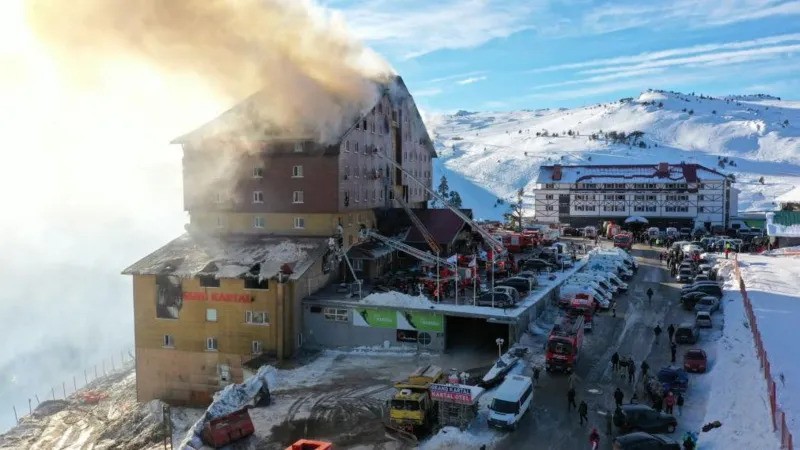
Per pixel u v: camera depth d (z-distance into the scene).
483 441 31.08
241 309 49.22
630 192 116.25
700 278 64.56
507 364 40.41
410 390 34.12
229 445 33.06
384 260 61.38
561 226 111.50
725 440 28.61
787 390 31.36
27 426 52.00
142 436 45.16
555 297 57.97
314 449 28.30
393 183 70.31
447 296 51.94
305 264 50.22
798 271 64.81
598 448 29.91
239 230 58.97
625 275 68.88
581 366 41.06
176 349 51.06
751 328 43.06
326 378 42.81
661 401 33.62
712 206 112.56
